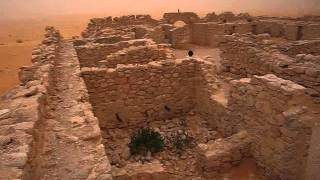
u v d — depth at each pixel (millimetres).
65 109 7902
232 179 8797
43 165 5527
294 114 7766
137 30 25516
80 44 18422
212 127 12375
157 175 8945
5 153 4566
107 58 14297
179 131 12180
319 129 7383
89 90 12078
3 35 43906
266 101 8680
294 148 7840
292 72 11125
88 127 6871
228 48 15812
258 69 13398
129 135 12203
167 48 16172
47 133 6562
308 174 7676
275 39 26109
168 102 13320
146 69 12547
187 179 9070
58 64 12656
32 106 6191
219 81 13258
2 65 25266
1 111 6000
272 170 8570
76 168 5500
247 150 9359
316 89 10133
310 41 15648
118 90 12414
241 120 10023
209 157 8859
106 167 5535
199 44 28109
